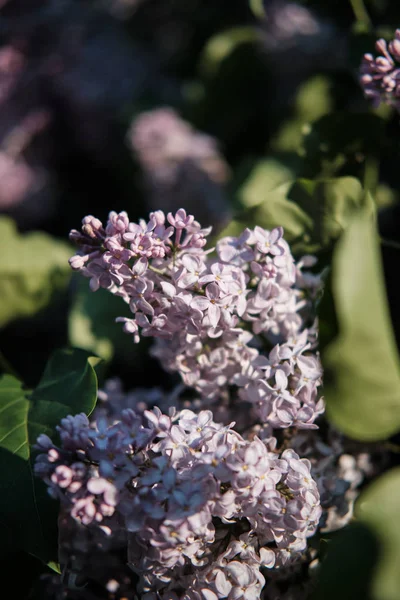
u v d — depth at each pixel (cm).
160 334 42
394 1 60
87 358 46
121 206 83
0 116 89
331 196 47
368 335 38
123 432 40
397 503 38
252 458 39
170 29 92
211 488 39
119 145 86
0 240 60
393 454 50
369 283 38
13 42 92
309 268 48
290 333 44
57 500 42
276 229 43
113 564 44
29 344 68
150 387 57
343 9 67
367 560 38
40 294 61
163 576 41
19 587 44
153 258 43
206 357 44
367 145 53
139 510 39
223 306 42
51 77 89
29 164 88
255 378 43
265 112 74
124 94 88
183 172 73
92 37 94
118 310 57
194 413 45
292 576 43
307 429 45
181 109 85
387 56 45
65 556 44
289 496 41
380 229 59
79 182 88
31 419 44
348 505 44
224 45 71
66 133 89
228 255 43
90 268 42
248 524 42
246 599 40
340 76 64
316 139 53
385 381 39
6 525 42
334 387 40
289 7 71
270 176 62
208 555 41
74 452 39
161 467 39
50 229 86
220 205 71
